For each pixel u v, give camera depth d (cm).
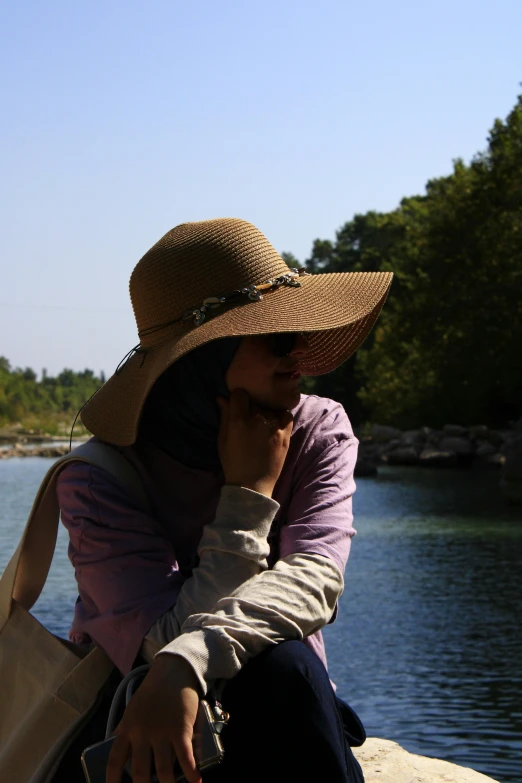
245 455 172
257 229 192
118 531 171
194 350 182
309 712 150
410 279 4044
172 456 185
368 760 283
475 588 1356
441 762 282
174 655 146
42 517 182
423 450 4741
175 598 166
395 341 4403
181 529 185
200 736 144
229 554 162
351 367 6525
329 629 1100
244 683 152
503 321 3819
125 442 176
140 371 181
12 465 5931
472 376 4041
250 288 180
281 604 154
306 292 186
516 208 3791
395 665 918
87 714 169
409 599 1281
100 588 169
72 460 178
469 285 3878
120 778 145
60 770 168
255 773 152
